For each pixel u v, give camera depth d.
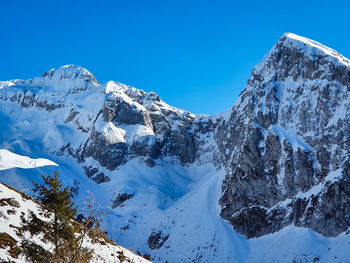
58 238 31.23
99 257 43.25
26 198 46.84
